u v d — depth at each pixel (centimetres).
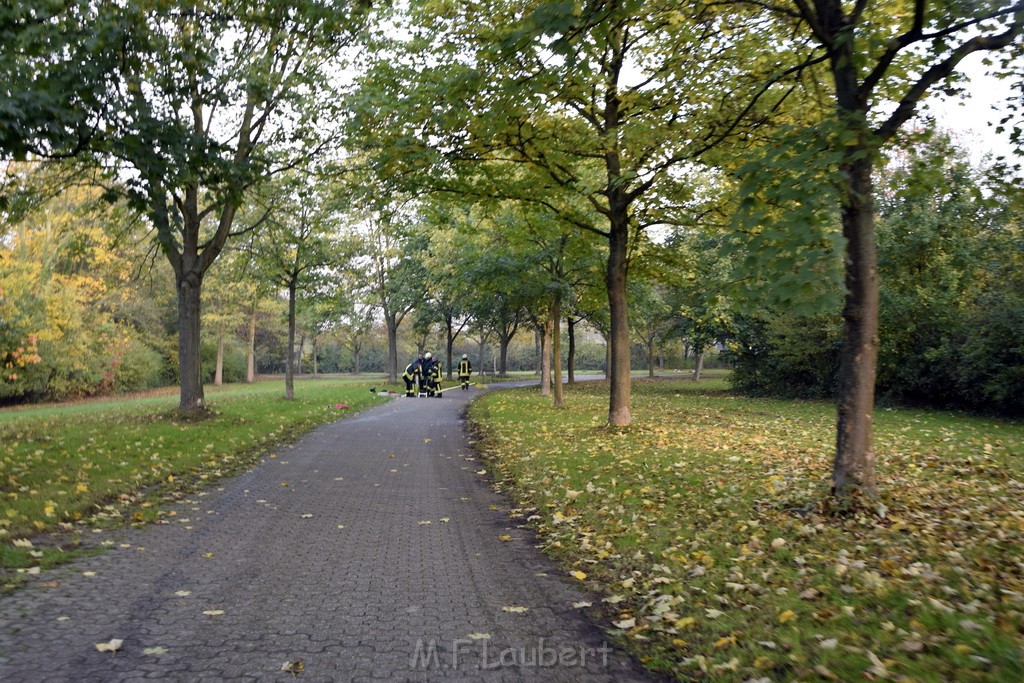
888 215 2227
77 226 2622
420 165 1166
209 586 543
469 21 1127
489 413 2073
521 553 648
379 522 767
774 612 458
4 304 2612
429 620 476
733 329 2970
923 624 418
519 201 1496
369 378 5872
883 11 858
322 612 489
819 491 768
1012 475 940
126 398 3500
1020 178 764
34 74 854
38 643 425
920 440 1373
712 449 1203
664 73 1074
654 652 421
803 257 550
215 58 1062
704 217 1345
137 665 395
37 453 1095
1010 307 1866
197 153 969
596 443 1301
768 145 648
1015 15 631
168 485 945
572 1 692
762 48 999
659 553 612
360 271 2784
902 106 696
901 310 2138
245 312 5234
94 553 628
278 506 841
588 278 2177
